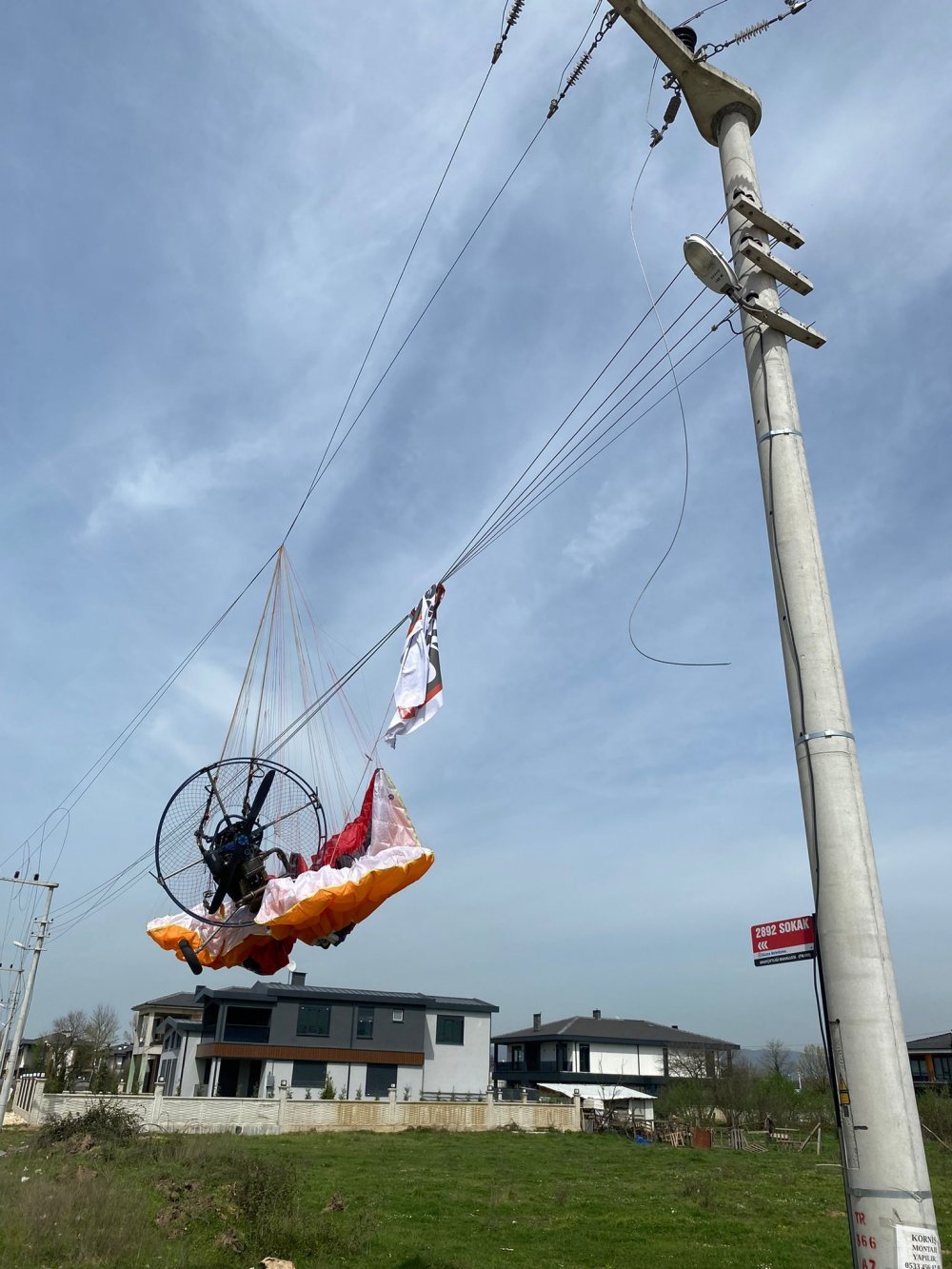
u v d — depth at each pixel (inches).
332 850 310.0
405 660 363.6
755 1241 579.5
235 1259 453.7
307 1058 1592.0
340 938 302.4
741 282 240.5
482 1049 1766.7
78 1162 734.5
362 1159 969.5
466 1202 695.1
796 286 241.1
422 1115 1364.4
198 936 328.2
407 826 310.2
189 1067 1628.9
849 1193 169.5
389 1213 636.7
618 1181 863.7
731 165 254.5
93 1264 408.8
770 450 224.4
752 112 264.5
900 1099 168.6
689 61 255.9
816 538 215.2
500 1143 1214.3
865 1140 167.9
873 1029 172.9
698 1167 1008.9
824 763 193.8
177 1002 2156.7
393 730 348.8
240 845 312.2
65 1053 2188.7
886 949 180.1
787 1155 1212.5
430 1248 518.6
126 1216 489.7
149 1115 1184.2
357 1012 1665.8
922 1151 167.6
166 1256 440.1
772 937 203.0
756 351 235.1
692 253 239.0
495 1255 517.3
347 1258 487.2
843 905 181.9
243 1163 741.9
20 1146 866.8
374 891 287.0
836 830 187.6
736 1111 1600.6
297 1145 1082.7
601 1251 541.6
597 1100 1669.5
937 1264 158.4
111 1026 2775.6
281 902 284.2
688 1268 502.0
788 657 207.0
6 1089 1102.4
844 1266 511.8
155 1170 701.9
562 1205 704.4
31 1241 429.1
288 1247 489.4
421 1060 1673.2
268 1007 1621.6
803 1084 1909.4
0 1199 508.7
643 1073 1988.2
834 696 199.2
